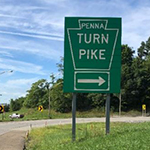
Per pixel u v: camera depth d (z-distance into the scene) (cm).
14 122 4888
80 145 1127
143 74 7075
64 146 1227
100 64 1239
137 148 905
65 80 1240
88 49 1241
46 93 7906
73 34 1244
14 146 1747
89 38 1241
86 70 1240
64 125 3781
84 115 6800
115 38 1240
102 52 1239
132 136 1135
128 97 7025
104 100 7169
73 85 1240
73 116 1267
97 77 1239
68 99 7200
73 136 1279
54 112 7219
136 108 7119
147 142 980
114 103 7169
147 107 7150
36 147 1642
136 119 5175
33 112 7531
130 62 7906
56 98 7212
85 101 7394
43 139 2011
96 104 7294
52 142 1678
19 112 8044
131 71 7138
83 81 1239
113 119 5200
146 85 7088
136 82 6994
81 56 1243
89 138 1311
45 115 6862
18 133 2661
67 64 1243
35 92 8062
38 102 7956
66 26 1245
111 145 994
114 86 1234
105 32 1241
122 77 7044
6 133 2653
